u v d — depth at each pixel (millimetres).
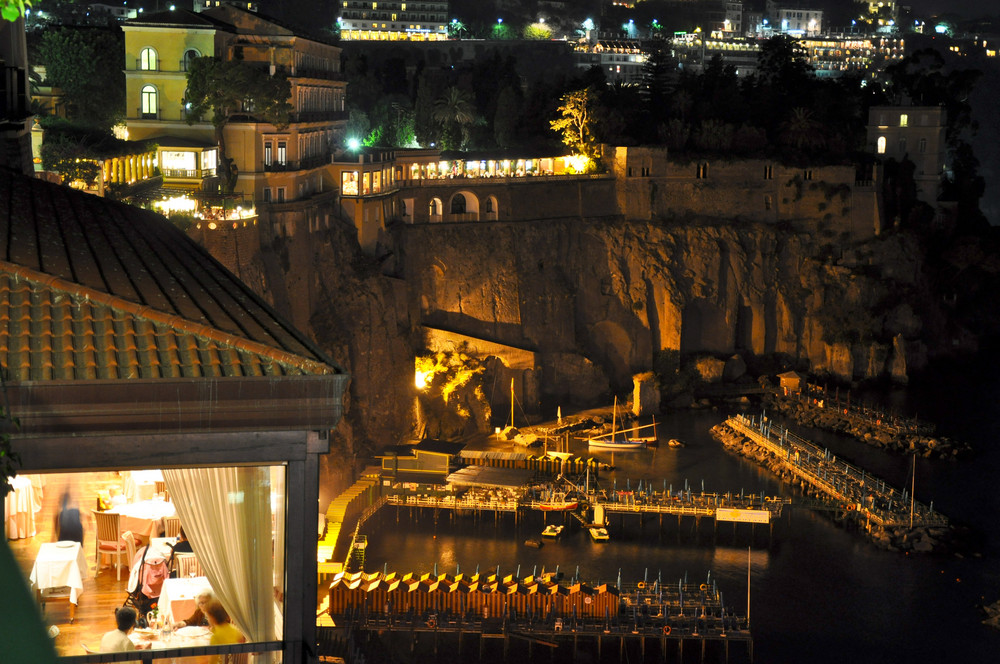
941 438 122938
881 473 114562
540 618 77750
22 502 31078
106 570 31312
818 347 151500
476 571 88625
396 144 164125
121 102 111188
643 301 147125
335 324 111500
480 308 138375
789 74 179000
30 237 25953
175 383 19984
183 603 26500
